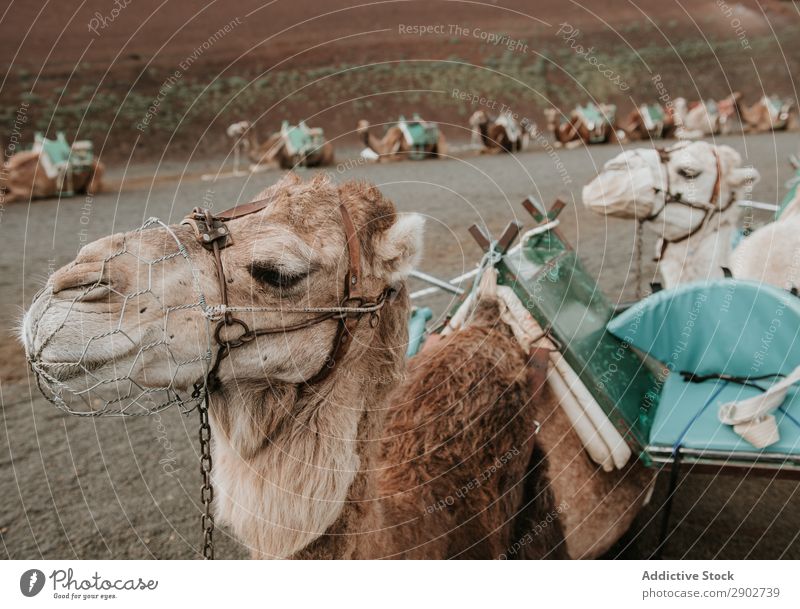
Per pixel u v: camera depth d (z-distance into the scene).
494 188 12.57
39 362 1.78
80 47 17.28
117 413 1.97
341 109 17.08
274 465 2.16
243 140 15.25
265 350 2.02
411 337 3.34
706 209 4.50
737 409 2.47
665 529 2.64
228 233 1.99
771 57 25.56
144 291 1.84
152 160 14.73
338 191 2.19
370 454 2.28
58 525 3.95
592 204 4.65
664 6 27.66
